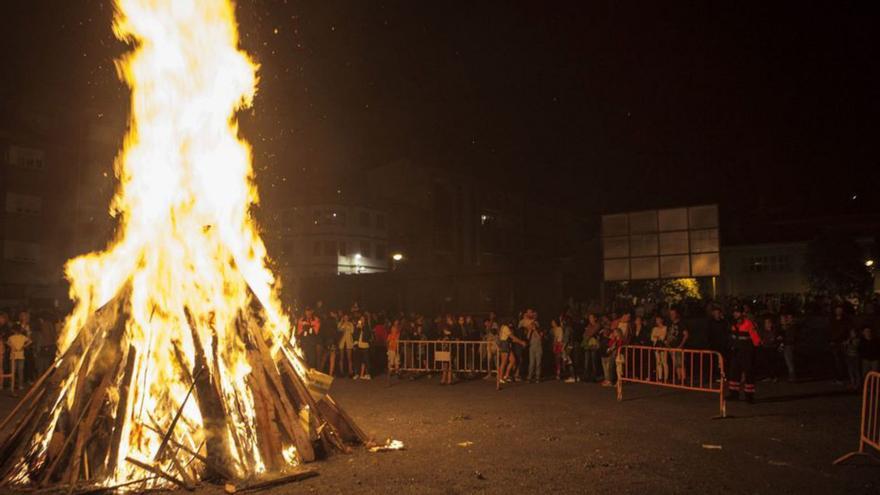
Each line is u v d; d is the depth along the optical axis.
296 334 18.92
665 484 6.68
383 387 15.70
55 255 38.03
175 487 6.69
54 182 38.34
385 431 9.82
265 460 7.24
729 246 44.28
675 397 13.19
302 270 50.66
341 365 18.23
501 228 57.38
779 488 6.50
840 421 10.23
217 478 6.95
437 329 19.75
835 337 15.36
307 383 8.78
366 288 30.33
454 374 18.17
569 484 6.71
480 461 7.75
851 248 38.22
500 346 16.69
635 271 21.94
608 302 25.20
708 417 10.71
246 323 8.44
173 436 7.30
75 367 7.64
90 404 7.16
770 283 42.94
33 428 7.20
